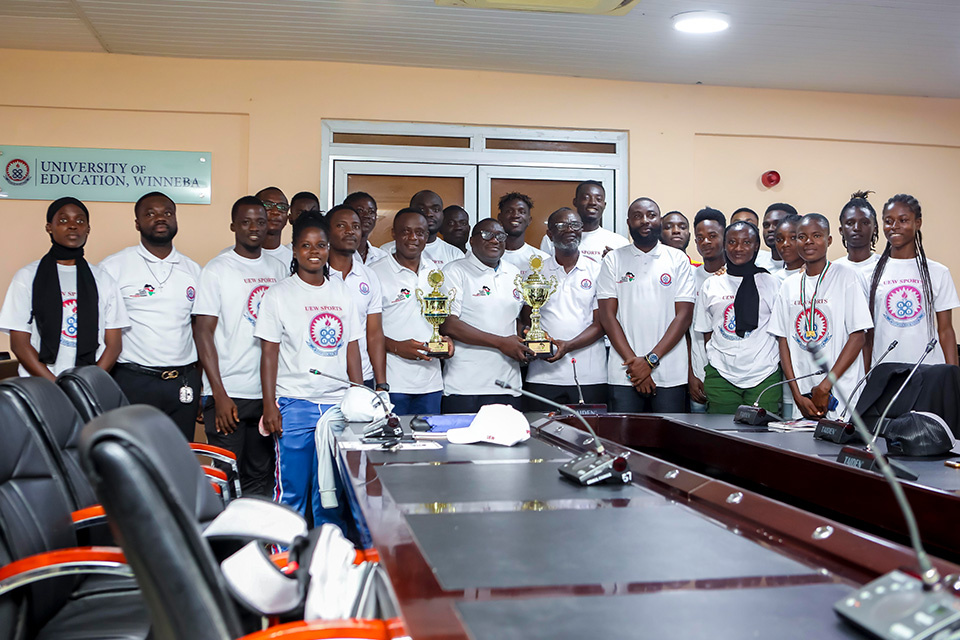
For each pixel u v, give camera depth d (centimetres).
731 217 524
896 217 372
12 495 167
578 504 161
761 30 432
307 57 476
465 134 508
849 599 98
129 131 471
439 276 369
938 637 86
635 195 527
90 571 152
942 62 488
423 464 207
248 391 367
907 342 373
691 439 273
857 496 189
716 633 94
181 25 420
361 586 133
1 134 458
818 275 369
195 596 109
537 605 103
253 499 157
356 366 345
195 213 481
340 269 360
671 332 396
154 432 124
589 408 309
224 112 479
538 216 522
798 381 375
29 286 338
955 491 164
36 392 192
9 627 155
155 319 358
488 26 425
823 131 554
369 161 495
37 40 442
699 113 536
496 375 398
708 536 136
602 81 521
